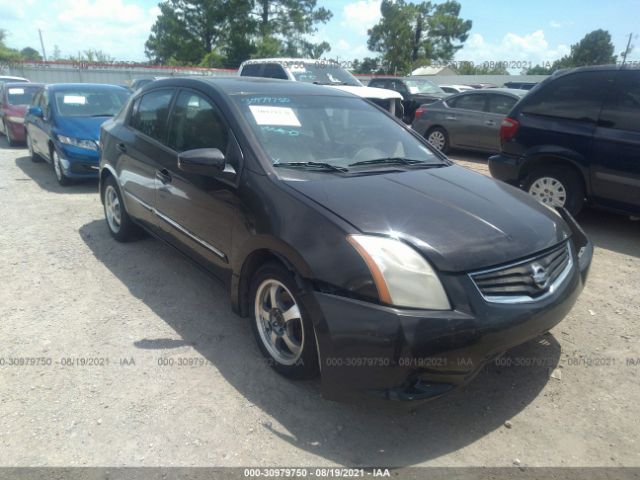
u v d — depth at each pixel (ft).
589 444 8.52
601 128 17.84
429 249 8.24
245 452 8.18
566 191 19.10
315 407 9.23
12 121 38.47
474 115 36.09
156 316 12.41
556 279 9.30
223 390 9.65
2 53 136.36
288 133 11.52
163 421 8.82
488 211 9.64
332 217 8.81
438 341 7.75
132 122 15.83
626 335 11.81
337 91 14.19
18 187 25.68
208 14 132.26
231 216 10.69
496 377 10.26
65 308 12.77
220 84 12.71
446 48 164.35
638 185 17.13
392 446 8.39
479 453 8.29
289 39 138.92
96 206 22.16
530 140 19.66
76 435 8.47
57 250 16.71
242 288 10.69
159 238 14.44
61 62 99.60
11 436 8.43
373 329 7.79
